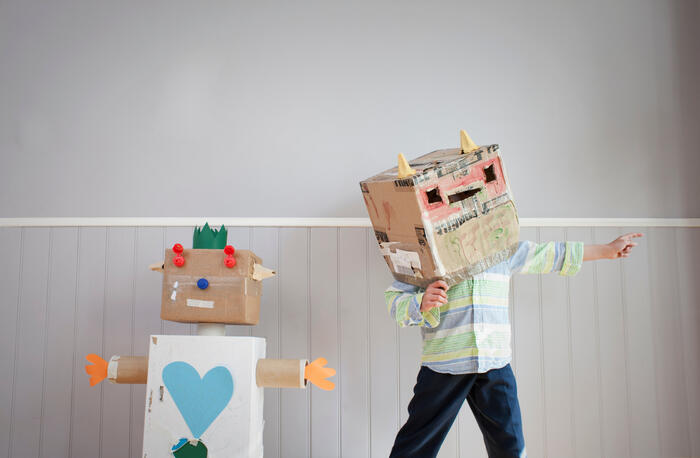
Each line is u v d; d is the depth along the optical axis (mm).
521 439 1464
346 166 1934
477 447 1835
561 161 1962
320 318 1868
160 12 1987
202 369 1456
